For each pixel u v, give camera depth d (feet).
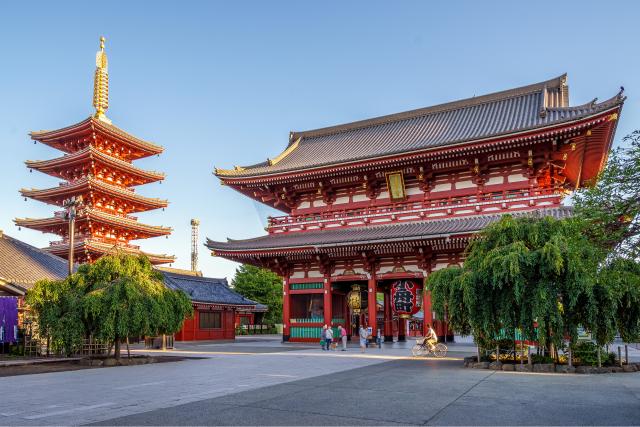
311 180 168.04
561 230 78.69
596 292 74.18
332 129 210.59
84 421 41.57
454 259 142.41
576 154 143.54
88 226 235.61
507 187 144.25
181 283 215.51
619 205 42.45
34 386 62.85
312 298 166.61
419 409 45.93
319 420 41.39
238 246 162.91
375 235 142.61
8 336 106.83
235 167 177.58
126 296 91.86
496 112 171.73
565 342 81.66
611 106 117.91
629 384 61.72
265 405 48.34
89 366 88.89
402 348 135.13
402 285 141.38
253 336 271.28
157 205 268.00
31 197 247.50
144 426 39.55
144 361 96.27
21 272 124.88
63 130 244.22
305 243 150.20
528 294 76.23
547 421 40.70
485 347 85.92
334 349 132.87
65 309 93.40
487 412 44.39
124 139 254.47
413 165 151.33
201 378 70.33
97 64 260.21
